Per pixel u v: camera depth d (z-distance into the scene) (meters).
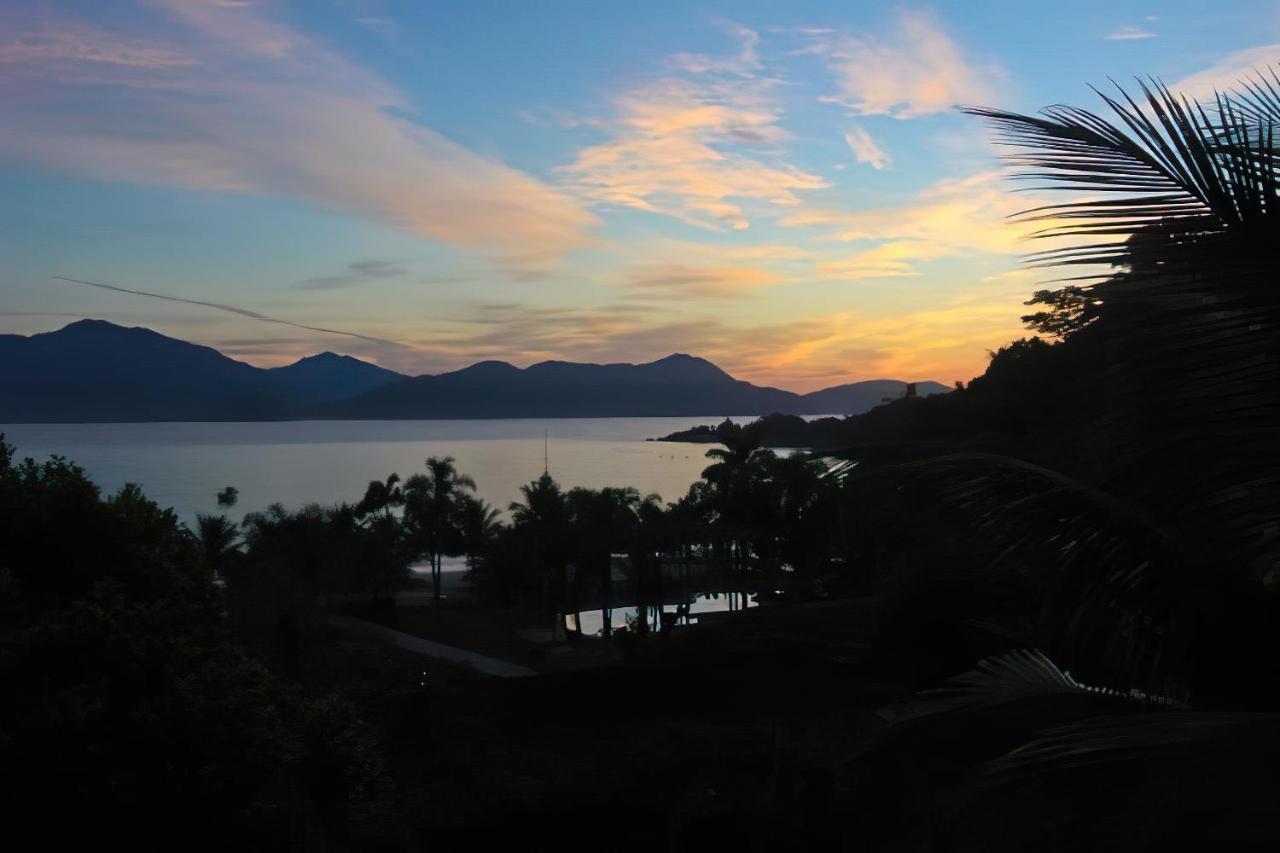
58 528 13.89
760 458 43.47
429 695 19.08
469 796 13.44
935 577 11.34
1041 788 4.25
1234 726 3.05
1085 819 3.86
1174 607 4.73
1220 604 4.61
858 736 12.10
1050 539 4.98
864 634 18.05
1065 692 5.13
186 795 10.69
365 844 12.07
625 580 69.38
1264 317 3.78
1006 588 8.79
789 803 11.50
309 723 13.72
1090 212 4.02
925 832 7.86
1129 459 4.49
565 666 41.59
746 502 41.88
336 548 62.25
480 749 15.69
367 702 19.16
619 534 58.28
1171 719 3.21
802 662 17.36
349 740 13.97
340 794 13.22
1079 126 4.14
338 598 62.00
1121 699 5.04
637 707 17.55
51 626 10.89
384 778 13.75
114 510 14.38
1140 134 4.06
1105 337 4.59
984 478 5.21
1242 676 4.62
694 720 16.05
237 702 11.41
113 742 10.34
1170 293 4.00
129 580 13.95
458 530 71.44
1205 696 4.75
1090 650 5.07
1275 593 4.55
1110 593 4.84
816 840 10.63
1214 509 4.22
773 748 13.23
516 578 59.12
